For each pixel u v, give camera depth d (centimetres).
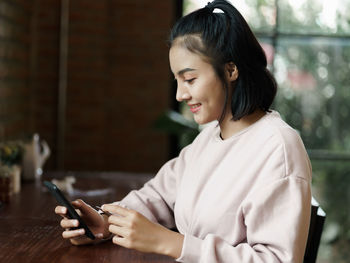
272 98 126
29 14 395
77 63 426
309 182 117
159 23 438
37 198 205
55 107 427
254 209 115
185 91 123
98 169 431
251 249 114
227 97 121
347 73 463
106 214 147
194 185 131
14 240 146
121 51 438
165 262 128
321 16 459
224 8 120
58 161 428
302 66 463
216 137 133
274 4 457
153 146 444
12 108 351
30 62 402
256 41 123
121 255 133
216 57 118
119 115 442
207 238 116
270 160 117
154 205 154
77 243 140
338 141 467
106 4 428
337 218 459
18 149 240
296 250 111
